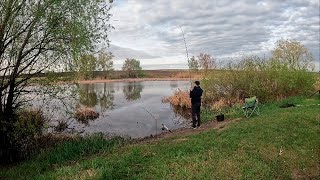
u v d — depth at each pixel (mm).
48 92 16094
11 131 15953
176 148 13453
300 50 36469
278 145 13531
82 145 16031
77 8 15414
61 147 16047
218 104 28969
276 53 37531
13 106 16391
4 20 14484
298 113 18938
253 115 21281
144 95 52844
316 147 13781
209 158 12086
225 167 11273
